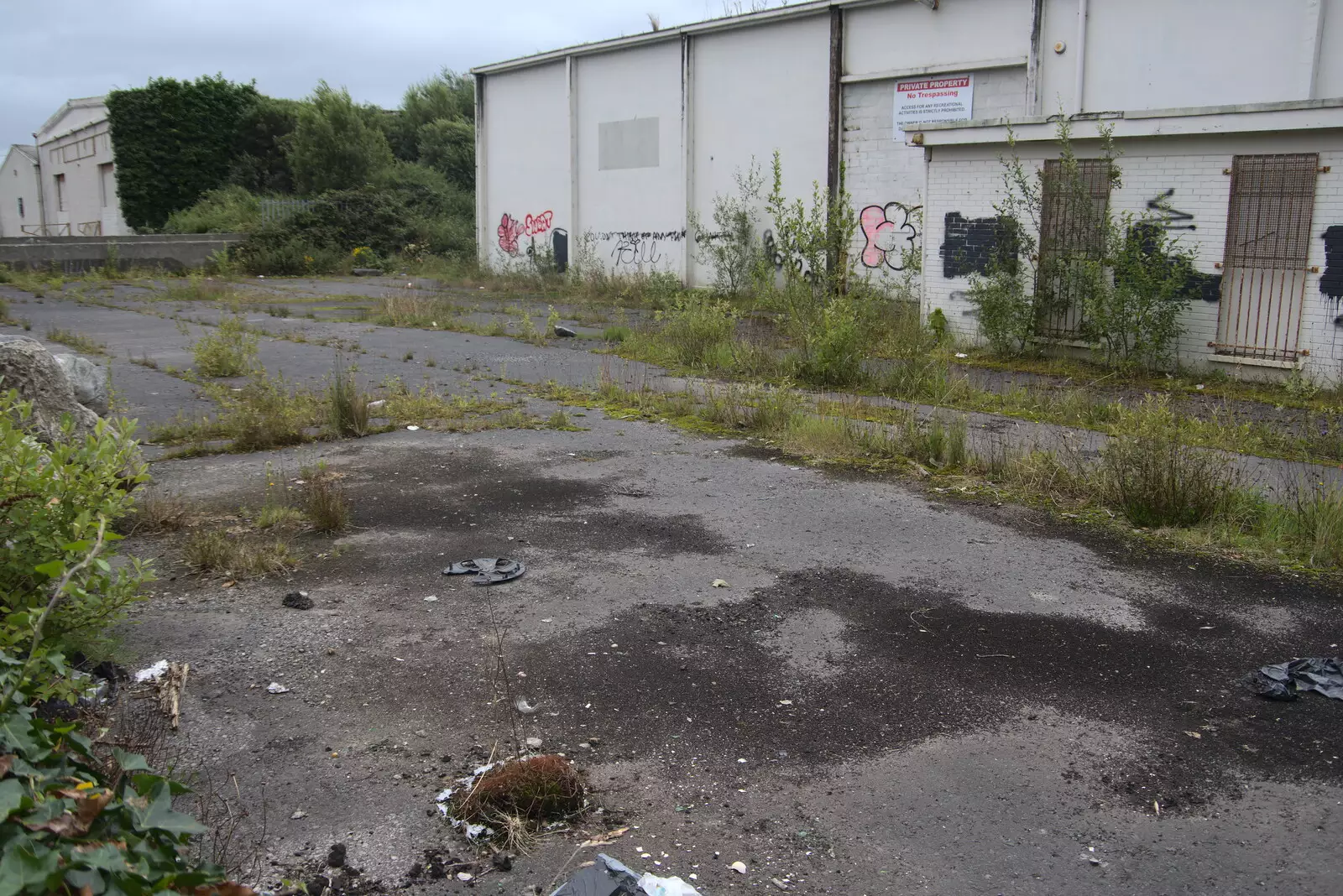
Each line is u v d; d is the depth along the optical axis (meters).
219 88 41.59
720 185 23.52
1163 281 12.88
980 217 14.77
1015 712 4.41
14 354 7.07
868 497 7.66
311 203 35.09
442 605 5.45
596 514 7.14
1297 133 11.87
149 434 9.41
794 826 3.59
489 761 3.95
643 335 15.95
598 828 3.56
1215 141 12.47
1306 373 12.06
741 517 7.13
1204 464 7.15
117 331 16.84
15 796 1.96
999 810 3.70
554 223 28.27
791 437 9.32
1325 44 14.47
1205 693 4.60
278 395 10.26
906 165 19.75
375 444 9.20
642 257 25.70
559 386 12.02
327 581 5.79
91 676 4.21
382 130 46.56
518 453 8.91
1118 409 10.32
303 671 4.66
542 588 5.73
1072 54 17.11
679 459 8.77
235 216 35.38
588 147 26.78
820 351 12.45
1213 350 12.81
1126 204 13.35
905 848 3.47
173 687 4.37
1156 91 16.23
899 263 20.08
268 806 3.62
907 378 12.04
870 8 19.94
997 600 5.65
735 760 4.00
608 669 4.75
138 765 2.43
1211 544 6.55
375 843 3.44
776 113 22.03
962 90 18.75
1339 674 4.73
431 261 32.16
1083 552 6.45
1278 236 12.19
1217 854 3.46
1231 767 4.00
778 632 5.19
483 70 29.47
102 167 45.72
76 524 4.00
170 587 5.61
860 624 5.30
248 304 21.73
